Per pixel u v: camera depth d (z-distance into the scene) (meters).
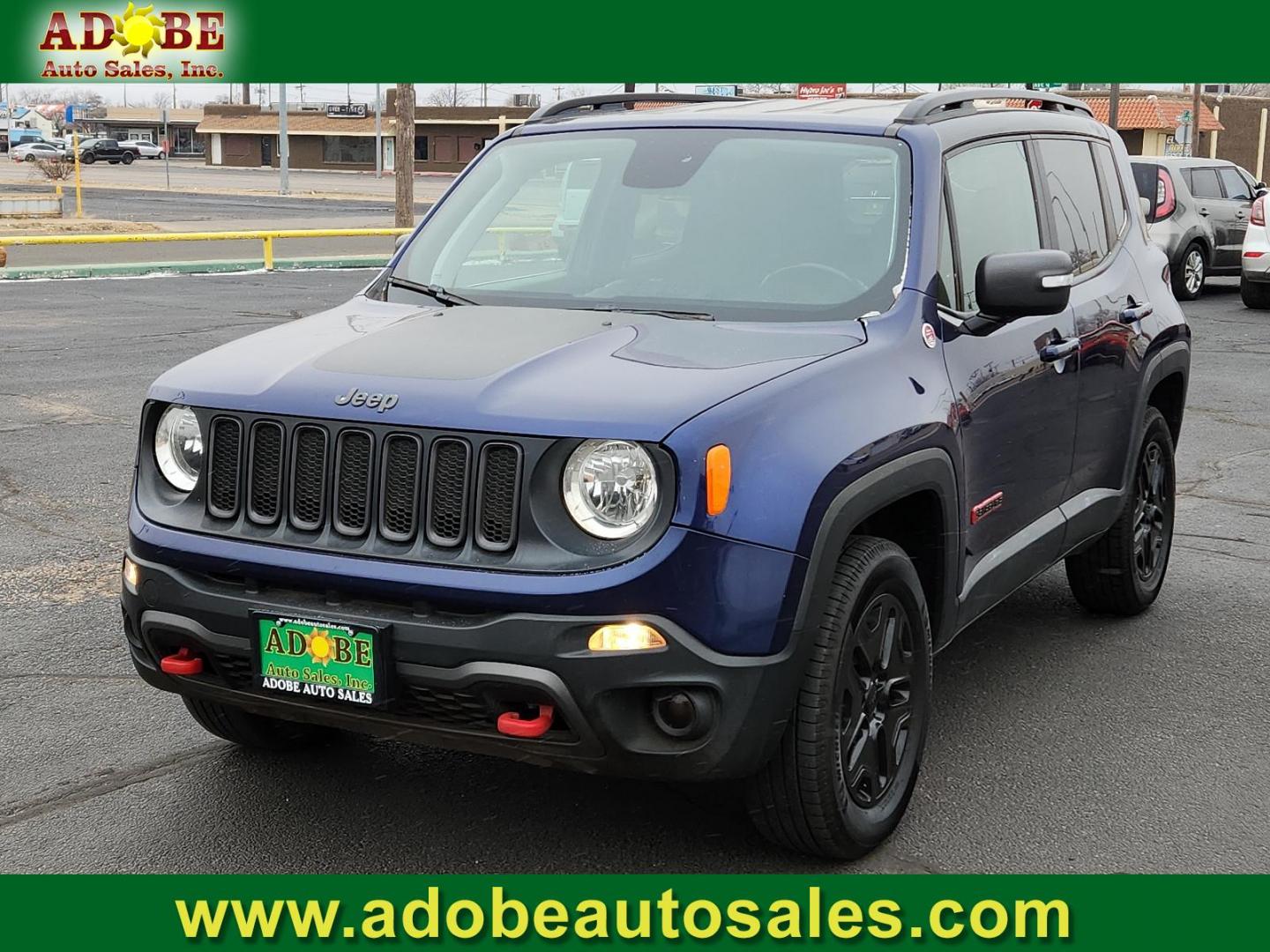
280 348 3.88
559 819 3.98
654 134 4.73
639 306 4.19
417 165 99.69
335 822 3.96
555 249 4.52
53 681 5.03
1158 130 60.12
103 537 6.90
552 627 3.18
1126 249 5.66
